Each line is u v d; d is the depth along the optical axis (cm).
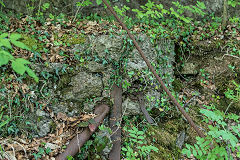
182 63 497
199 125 434
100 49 397
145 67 423
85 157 355
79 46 392
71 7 493
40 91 358
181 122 433
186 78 498
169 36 476
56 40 392
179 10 442
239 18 562
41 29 407
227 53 492
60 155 326
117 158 354
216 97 473
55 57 372
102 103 396
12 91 339
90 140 358
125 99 416
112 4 506
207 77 488
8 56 136
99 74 398
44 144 331
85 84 388
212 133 243
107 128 359
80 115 378
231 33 510
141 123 417
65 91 378
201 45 495
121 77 410
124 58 411
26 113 347
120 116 393
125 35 411
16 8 450
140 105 414
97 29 422
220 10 559
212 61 495
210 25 531
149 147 320
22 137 336
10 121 334
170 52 475
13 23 411
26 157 309
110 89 402
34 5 464
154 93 433
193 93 476
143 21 492
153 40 443
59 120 364
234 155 378
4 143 310
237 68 486
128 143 381
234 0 526
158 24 495
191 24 525
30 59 354
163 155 383
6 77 338
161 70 452
